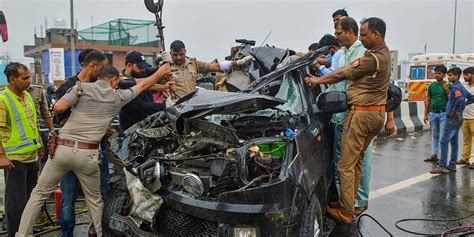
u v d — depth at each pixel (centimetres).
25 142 459
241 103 390
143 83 436
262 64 559
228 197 327
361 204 548
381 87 467
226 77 568
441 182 745
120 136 445
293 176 349
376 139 1207
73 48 1588
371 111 467
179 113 402
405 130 1325
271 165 367
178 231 350
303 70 504
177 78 566
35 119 480
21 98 466
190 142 394
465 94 800
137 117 510
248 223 323
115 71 420
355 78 460
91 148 411
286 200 335
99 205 435
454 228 519
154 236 352
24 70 456
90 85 408
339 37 530
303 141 398
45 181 418
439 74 862
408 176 788
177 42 566
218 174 353
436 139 901
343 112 489
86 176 421
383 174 803
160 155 390
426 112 911
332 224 490
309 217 361
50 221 516
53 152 409
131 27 2153
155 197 350
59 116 438
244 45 665
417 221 552
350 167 477
